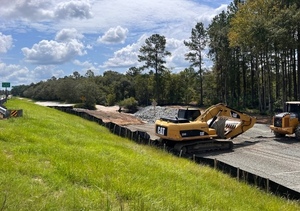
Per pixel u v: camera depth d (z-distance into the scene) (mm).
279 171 13125
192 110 18609
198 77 60312
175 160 12633
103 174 7141
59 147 9516
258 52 36625
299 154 16422
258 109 46625
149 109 44531
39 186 5836
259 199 8320
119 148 11766
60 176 6656
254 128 26984
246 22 34688
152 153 13320
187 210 5824
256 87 56719
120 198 5770
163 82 68750
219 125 18406
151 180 7484
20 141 9922
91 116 30578
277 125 21188
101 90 89062
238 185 9242
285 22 31094
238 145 19125
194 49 57438
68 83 83812
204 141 17031
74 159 8188
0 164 6875
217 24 50438
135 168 8312
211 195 7344
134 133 19219
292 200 8391
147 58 63344
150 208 5477
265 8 35438
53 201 5148
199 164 12039
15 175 6312
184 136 16672
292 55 39562
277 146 18625
